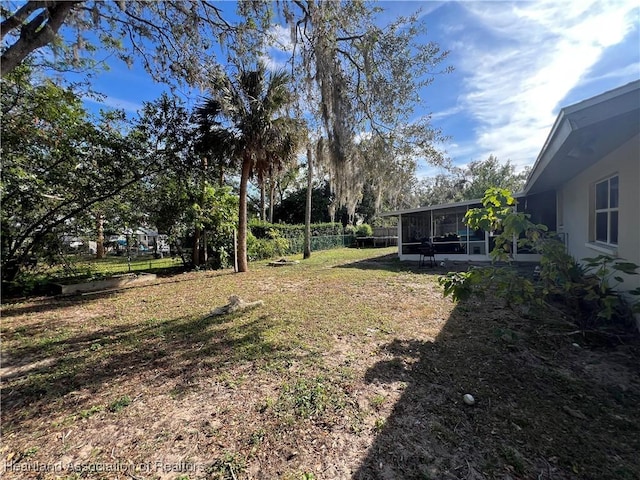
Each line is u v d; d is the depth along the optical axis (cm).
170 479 166
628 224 353
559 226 789
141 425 213
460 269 941
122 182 848
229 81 647
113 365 312
